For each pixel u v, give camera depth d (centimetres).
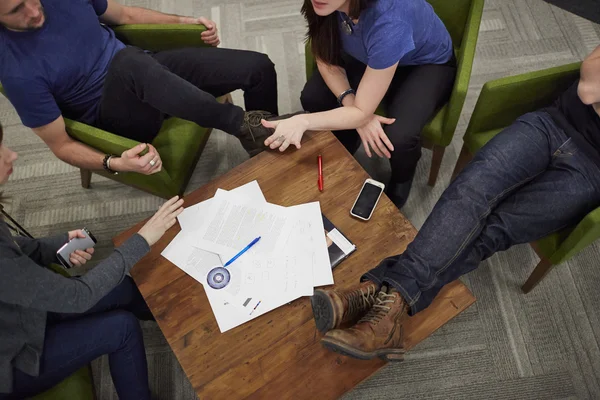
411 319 134
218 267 141
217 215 149
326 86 185
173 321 135
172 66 183
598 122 143
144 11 192
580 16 248
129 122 173
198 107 160
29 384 133
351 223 146
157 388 179
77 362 139
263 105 202
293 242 143
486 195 143
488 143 153
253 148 173
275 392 126
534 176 152
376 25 143
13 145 234
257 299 136
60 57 155
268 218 147
